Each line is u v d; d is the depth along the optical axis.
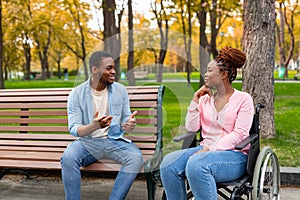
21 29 21.48
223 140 2.81
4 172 3.53
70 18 19.70
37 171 4.36
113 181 4.11
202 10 11.98
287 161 4.30
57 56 42.25
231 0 10.97
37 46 31.61
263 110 5.32
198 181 2.59
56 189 3.90
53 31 23.19
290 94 13.43
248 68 5.26
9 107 3.98
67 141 3.72
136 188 3.86
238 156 2.79
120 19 13.44
